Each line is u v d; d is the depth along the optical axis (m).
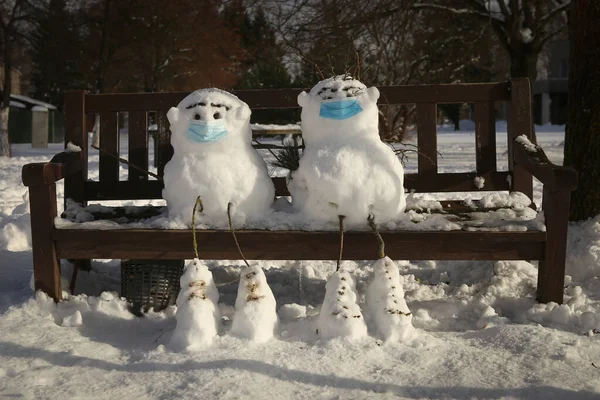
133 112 5.15
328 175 3.95
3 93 23.17
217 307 3.80
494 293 4.51
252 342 3.58
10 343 3.67
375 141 4.05
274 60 16.28
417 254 4.09
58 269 4.29
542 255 4.14
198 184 4.06
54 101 45.97
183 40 26.89
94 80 27.88
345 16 12.95
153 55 28.41
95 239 4.18
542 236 4.08
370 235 4.08
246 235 4.07
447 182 5.11
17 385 3.20
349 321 3.59
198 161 4.09
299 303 4.57
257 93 5.05
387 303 3.70
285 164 4.50
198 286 3.71
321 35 12.63
